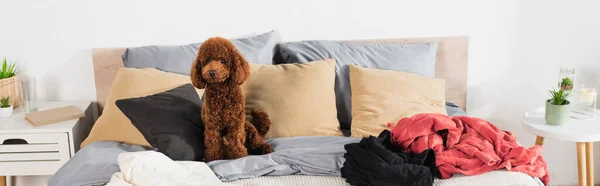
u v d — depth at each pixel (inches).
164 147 84.6
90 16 112.1
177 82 99.4
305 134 96.0
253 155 87.3
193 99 91.4
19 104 112.9
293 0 114.4
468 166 78.1
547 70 120.6
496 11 116.9
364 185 74.5
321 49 109.0
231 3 113.7
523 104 123.0
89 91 116.8
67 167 83.3
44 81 115.3
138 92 96.8
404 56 109.5
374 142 78.9
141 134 91.7
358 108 100.2
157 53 106.7
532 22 117.6
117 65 113.7
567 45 119.2
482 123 85.4
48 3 110.8
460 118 88.0
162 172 73.7
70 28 112.5
